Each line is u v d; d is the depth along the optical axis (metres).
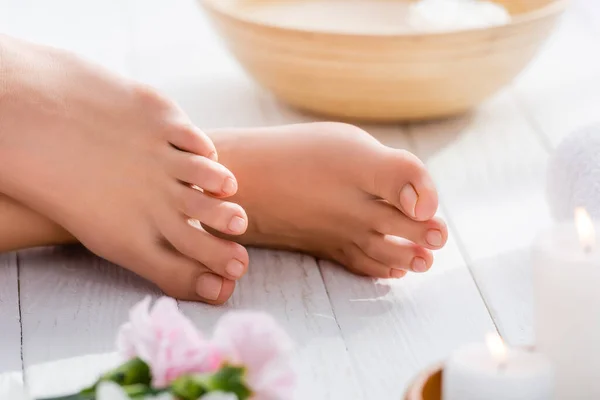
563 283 0.73
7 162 0.92
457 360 0.70
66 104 0.93
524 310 0.89
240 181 0.94
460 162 1.13
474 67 1.15
